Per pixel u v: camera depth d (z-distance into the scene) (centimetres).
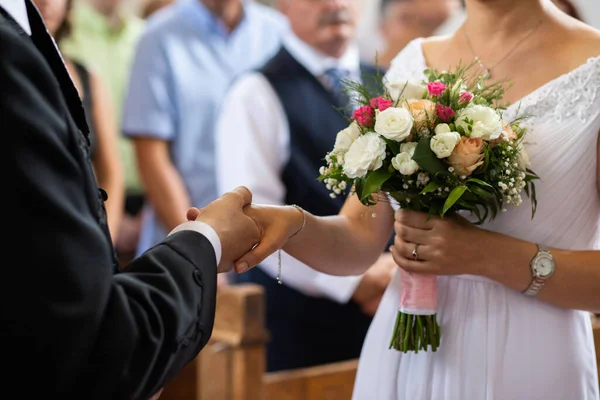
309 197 310
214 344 269
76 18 439
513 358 185
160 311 125
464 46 199
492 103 177
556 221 183
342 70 321
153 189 385
